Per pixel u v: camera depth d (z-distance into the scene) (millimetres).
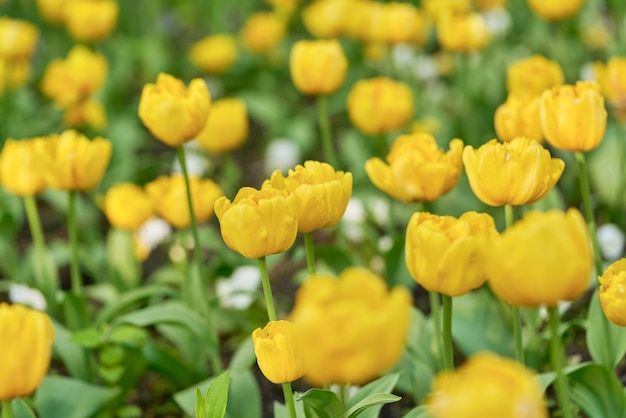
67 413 3432
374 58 6773
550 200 4051
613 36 7035
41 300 4539
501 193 2424
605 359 3061
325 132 4543
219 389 2615
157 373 4336
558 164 2453
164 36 9719
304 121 7152
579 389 2920
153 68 8695
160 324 4082
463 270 2078
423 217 2174
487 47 6805
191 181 3934
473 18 5750
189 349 4023
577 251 1681
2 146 6215
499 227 4945
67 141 3619
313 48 4207
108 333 3592
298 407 2873
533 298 1696
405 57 6875
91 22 6641
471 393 1298
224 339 4652
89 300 5352
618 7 5918
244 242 2326
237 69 8539
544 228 1633
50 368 4484
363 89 4398
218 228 6062
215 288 4941
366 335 1458
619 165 5066
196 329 3584
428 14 7180
